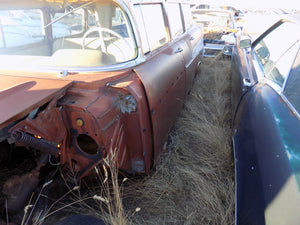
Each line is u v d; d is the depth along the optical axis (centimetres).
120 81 193
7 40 235
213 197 224
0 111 140
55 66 205
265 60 301
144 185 237
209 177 251
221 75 550
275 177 142
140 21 236
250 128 201
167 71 260
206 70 598
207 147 300
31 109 146
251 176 161
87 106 163
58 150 168
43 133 152
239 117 240
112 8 212
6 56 227
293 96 191
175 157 281
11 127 144
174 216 214
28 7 223
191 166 270
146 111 202
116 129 183
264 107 205
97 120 161
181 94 337
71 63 207
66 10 221
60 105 167
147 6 261
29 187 171
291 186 130
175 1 368
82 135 198
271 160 154
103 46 220
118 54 216
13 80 185
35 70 205
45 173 187
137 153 208
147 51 242
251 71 303
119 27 218
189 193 238
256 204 142
